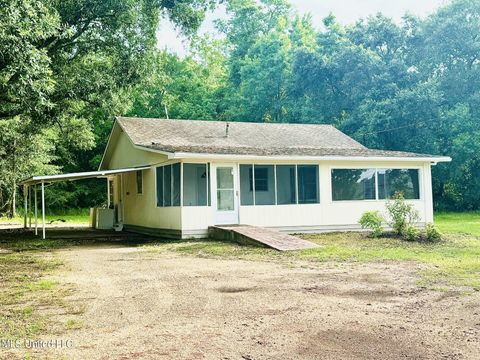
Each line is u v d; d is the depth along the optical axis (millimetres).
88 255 12750
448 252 11930
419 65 37094
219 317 5910
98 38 20641
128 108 23500
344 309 6227
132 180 21453
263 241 13539
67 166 43500
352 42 39375
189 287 7891
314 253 11969
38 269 10250
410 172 19469
